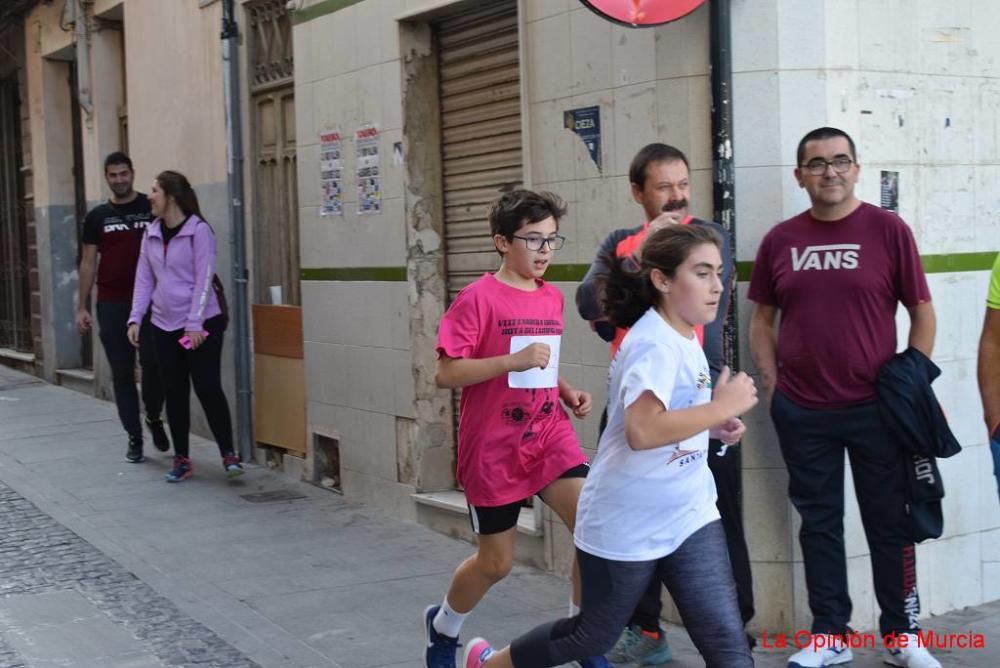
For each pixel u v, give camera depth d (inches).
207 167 400.5
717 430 159.9
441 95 300.7
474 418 190.2
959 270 230.5
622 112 231.6
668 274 152.2
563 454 190.2
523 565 267.0
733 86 213.2
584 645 161.6
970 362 233.1
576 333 246.7
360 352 321.4
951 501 231.5
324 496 335.6
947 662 206.8
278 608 242.4
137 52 453.4
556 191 250.7
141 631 229.3
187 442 357.7
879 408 196.4
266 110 370.0
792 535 214.8
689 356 153.3
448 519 291.7
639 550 155.8
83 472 371.9
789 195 212.4
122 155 379.9
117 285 379.9
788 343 201.6
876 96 218.2
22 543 293.7
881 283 195.9
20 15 585.0
